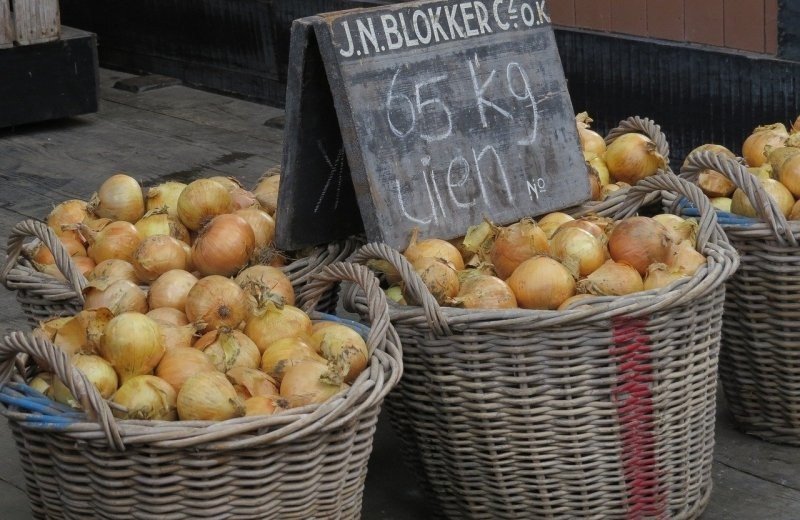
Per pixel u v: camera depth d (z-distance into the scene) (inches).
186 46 242.8
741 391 104.6
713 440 93.7
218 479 73.0
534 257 90.2
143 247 96.2
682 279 84.4
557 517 88.2
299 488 75.2
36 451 76.9
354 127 94.1
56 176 189.0
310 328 87.1
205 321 86.6
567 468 86.1
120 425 71.7
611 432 85.6
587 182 109.4
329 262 101.7
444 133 99.7
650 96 172.1
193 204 102.3
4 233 163.5
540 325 81.2
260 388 78.7
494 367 83.7
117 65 263.1
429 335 84.7
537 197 105.7
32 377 85.2
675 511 91.1
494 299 87.2
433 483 92.1
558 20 181.2
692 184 95.3
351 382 81.4
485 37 104.0
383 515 97.0
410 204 96.9
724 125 164.6
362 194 95.2
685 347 86.0
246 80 231.0
